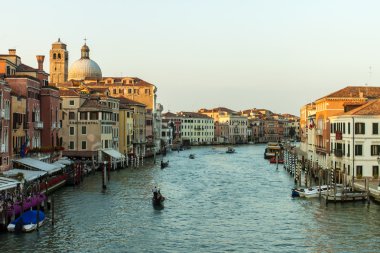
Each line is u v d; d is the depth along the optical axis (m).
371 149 61.66
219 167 101.31
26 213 41.31
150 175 82.94
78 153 90.75
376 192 52.03
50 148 65.81
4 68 62.81
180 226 43.75
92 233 40.88
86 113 91.12
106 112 94.06
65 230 41.44
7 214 39.88
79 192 61.38
